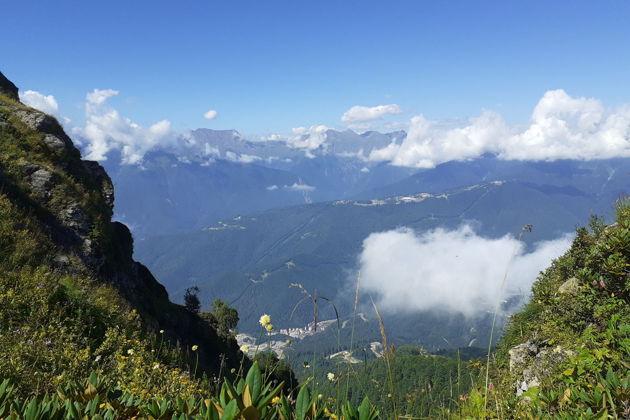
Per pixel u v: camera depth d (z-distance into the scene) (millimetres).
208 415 1662
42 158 21062
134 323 11602
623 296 5465
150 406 2275
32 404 2059
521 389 6984
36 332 7457
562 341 6941
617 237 5562
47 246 14953
